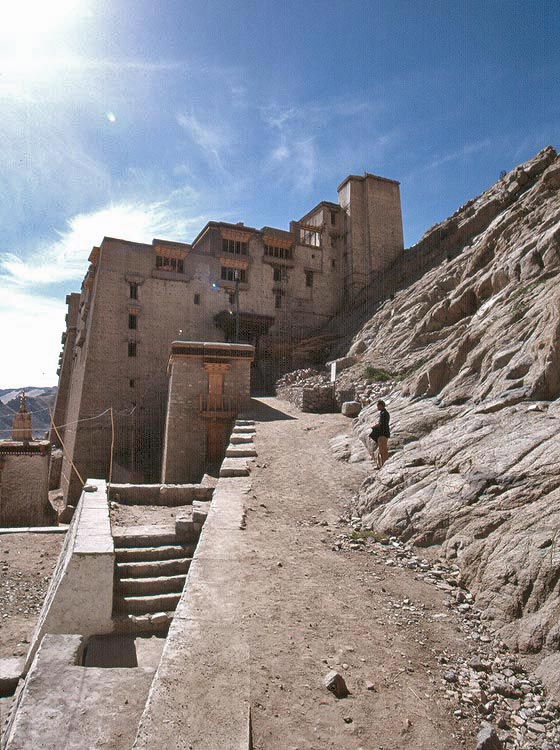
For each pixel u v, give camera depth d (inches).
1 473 925.8
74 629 308.5
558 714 185.9
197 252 1659.7
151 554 390.0
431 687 198.5
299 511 442.3
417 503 380.2
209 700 174.1
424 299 1217.4
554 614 228.2
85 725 185.9
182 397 911.0
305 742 162.7
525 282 665.0
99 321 1482.5
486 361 553.0
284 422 861.8
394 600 274.7
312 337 1724.9
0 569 499.8
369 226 1937.7
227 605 246.7
